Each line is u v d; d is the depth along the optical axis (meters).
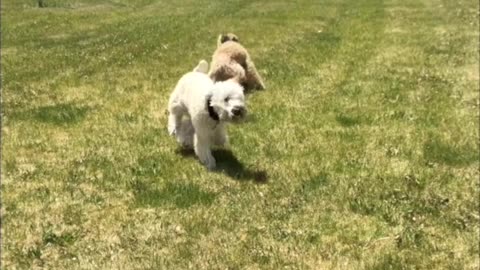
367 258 2.39
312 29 7.91
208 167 3.16
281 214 2.70
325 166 3.21
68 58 6.26
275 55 6.06
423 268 2.35
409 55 6.08
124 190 2.97
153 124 3.88
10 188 2.99
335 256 2.40
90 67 5.70
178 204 2.81
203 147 3.18
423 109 4.20
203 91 3.03
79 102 4.45
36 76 5.39
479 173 3.18
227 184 3.00
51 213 2.76
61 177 3.12
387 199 2.86
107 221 2.68
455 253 2.45
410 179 3.06
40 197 2.90
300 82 4.90
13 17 9.86
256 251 2.42
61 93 4.73
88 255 2.42
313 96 4.48
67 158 3.37
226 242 2.49
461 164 3.30
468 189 2.99
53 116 4.06
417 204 2.82
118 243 2.50
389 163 3.27
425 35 7.33
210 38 7.33
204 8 10.89
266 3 11.31
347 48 6.42
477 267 2.36
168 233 2.56
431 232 2.60
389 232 2.59
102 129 3.81
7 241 2.53
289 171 3.15
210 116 3.01
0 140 3.64
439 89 4.75
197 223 2.62
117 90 4.78
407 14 9.30
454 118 4.02
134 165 3.24
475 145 3.53
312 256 2.40
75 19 9.58
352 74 5.24
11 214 2.74
